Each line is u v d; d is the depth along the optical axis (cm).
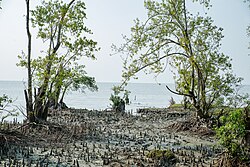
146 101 6375
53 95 1822
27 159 1184
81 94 9362
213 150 1433
